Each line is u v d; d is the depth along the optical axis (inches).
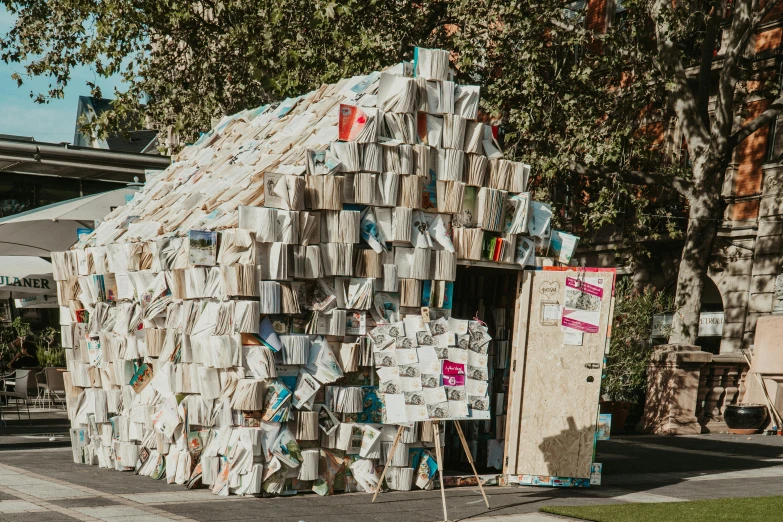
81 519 265.7
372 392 348.5
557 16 734.5
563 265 398.0
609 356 701.9
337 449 339.0
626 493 357.1
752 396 698.2
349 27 738.8
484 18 738.2
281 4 730.2
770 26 944.9
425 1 791.7
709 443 588.1
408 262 351.6
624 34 759.1
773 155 929.5
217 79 836.6
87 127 848.3
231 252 326.0
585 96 750.5
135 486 343.3
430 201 357.7
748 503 322.0
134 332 385.7
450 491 353.7
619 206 791.7
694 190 772.0
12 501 294.4
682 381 679.7
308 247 329.4
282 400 321.4
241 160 398.3
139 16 804.6
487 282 407.2
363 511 300.7
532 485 372.5
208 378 337.4
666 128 979.9
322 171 334.3
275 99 847.1
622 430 708.7
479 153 370.3
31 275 552.7
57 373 650.2
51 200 854.5
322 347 333.7
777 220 909.8
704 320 991.0
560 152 732.7
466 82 779.4
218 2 776.3
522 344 378.0
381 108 351.6
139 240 393.1
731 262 962.1
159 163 831.7
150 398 374.9
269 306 320.8
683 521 280.7
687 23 756.0
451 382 314.3
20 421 632.4
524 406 375.9
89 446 408.8
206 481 335.3
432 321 319.0
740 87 922.1
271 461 322.0
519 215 374.0
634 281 1078.4
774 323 695.7
